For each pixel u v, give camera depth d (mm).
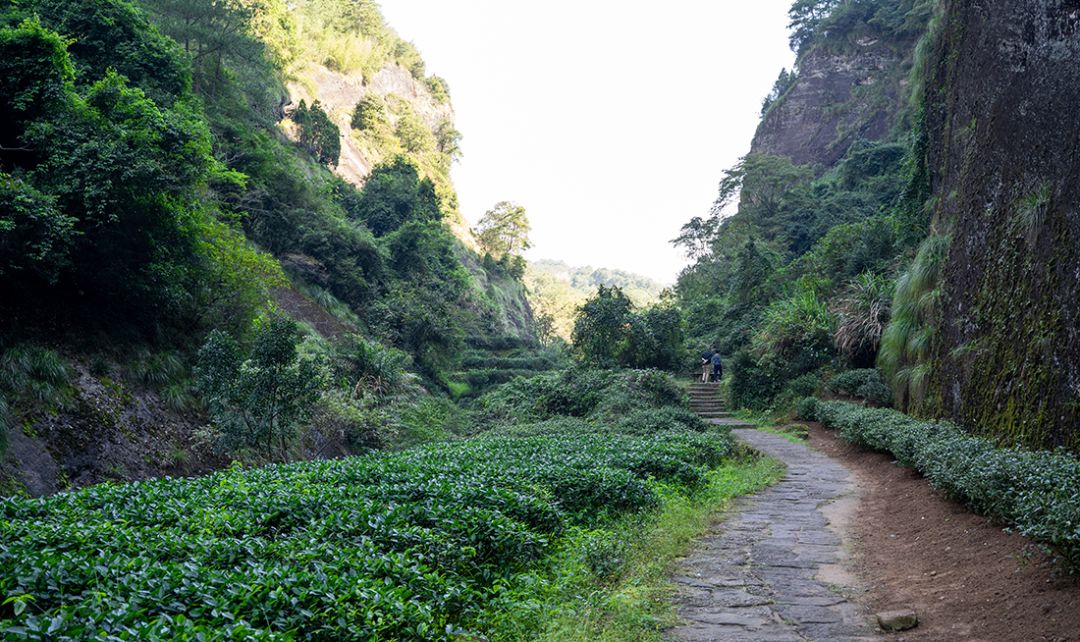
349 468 9188
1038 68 10188
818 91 66688
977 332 10953
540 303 96125
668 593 5520
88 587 3834
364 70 86000
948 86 15234
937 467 8203
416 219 53281
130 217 14773
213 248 18016
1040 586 4902
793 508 9273
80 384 13453
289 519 6125
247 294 18812
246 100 40594
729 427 18219
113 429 13406
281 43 65562
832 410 16922
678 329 29266
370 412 20578
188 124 16203
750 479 11250
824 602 5332
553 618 4906
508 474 8617
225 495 7188
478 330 55375
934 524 7434
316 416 18719
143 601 3549
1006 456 7125
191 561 4277
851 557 6727
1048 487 5910
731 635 4613
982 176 11688
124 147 14320
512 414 24719
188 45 35000
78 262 14195
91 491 7602
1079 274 8094
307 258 33688
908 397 14578
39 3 19500
